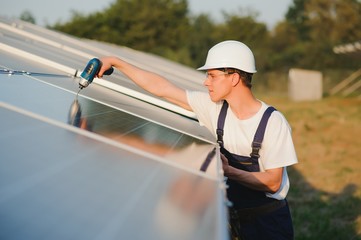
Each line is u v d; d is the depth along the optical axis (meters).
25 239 0.78
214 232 0.98
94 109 2.13
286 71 35.22
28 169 1.06
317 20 39.78
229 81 2.39
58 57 4.01
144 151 1.57
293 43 40.66
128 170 1.29
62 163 1.16
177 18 39.44
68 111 1.85
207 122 2.75
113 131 1.76
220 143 2.50
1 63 2.68
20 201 0.89
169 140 1.97
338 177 8.29
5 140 1.20
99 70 2.64
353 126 14.62
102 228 0.88
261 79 32.50
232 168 2.29
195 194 1.23
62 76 3.03
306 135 13.13
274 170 2.35
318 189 7.47
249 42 38.59
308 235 5.32
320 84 25.53
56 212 0.89
